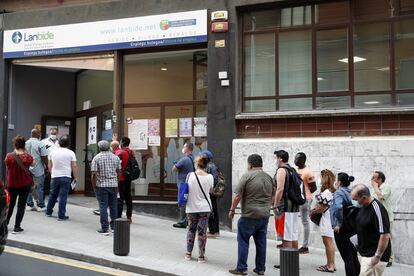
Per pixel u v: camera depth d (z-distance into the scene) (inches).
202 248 309.3
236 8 437.1
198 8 447.2
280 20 435.2
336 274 305.0
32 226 377.4
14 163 350.0
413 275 327.3
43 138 568.1
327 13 421.7
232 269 293.6
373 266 227.1
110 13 480.1
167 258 312.0
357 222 235.6
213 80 438.0
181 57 471.2
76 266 291.1
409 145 372.2
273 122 422.9
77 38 492.4
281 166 315.9
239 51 440.5
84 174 579.5
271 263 321.1
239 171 417.1
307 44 426.0
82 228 379.2
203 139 457.7
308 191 356.8
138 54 483.2
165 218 453.7
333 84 416.5
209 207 312.2
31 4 517.0
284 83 431.8
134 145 480.7
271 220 402.0
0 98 526.0
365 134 396.2
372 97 404.5
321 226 315.3
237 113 432.5
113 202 370.9
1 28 528.1
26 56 514.6
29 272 268.4
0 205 247.3
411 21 397.7
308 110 420.2
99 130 543.2
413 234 365.7
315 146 396.2
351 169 385.4
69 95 599.2
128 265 290.0
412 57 395.9
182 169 386.0
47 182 547.8
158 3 461.4
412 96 394.0
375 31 407.2
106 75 531.2
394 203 371.2
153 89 479.2
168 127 471.8
